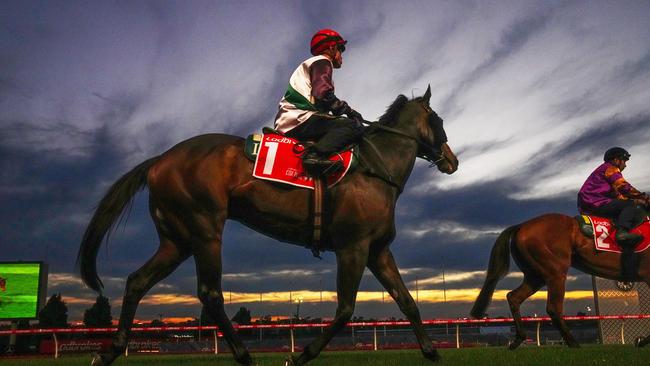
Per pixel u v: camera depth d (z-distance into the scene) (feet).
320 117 14.60
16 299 59.11
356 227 13.96
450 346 56.08
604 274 24.66
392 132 15.65
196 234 13.58
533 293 25.41
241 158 13.97
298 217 14.01
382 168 14.60
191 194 13.60
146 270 13.88
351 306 13.66
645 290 39.01
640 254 24.30
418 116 16.22
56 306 135.33
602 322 39.11
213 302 13.48
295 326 39.19
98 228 14.01
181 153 13.99
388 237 14.84
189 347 62.80
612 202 24.40
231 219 14.80
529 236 24.22
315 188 13.92
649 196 23.71
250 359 13.85
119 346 13.37
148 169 14.37
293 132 14.67
